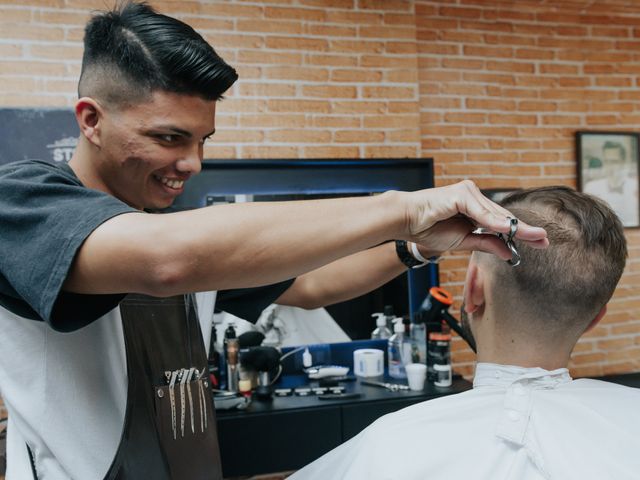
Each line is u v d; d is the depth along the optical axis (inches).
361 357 98.4
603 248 29.7
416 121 106.7
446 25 113.7
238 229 19.9
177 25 28.0
